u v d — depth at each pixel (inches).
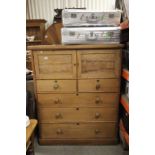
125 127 73.0
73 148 82.7
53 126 83.0
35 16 114.1
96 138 84.0
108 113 81.2
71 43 74.6
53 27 97.3
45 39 98.1
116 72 76.5
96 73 76.7
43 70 76.7
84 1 111.1
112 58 75.2
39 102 80.2
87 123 82.4
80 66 76.0
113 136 83.7
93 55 74.9
